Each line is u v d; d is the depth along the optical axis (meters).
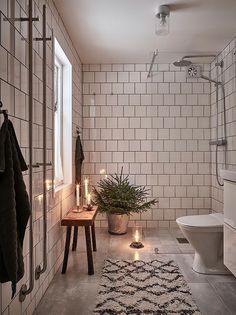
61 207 2.33
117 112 3.40
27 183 1.52
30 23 1.39
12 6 1.33
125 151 3.41
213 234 2.07
